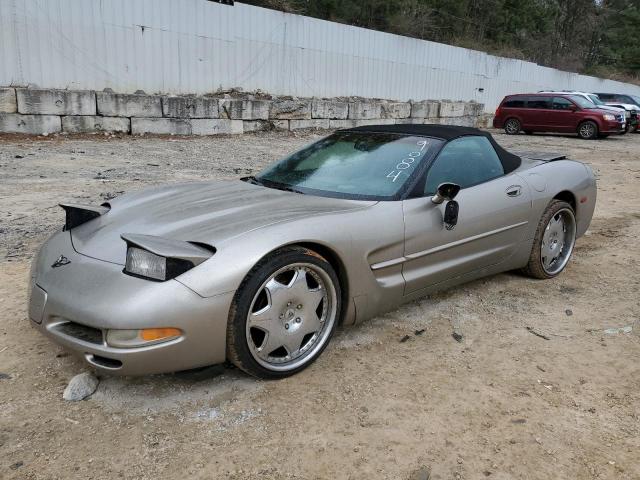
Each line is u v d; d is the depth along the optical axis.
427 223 3.47
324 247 2.99
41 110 12.46
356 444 2.44
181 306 2.48
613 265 5.14
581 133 19.92
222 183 3.90
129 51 13.97
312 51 18.44
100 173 8.87
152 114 14.23
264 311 2.76
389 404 2.75
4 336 3.31
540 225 4.41
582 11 47.41
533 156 4.98
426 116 23.02
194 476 2.22
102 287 2.54
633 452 2.46
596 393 2.93
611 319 3.90
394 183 3.53
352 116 19.42
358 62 20.11
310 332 3.01
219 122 15.62
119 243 2.85
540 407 2.78
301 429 2.53
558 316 3.93
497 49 31.47
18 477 2.17
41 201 6.80
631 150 16.52
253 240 2.70
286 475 2.24
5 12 11.90
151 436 2.45
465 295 4.25
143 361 2.47
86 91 13.09
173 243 2.63
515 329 3.69
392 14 26.95
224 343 2.64
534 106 20.83
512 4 37.50
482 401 2.82
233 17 15.98
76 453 2.32
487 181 4.02
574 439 2.53
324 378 2.97
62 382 2.85
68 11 12.78
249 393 2.80
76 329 2.62
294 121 17.56
